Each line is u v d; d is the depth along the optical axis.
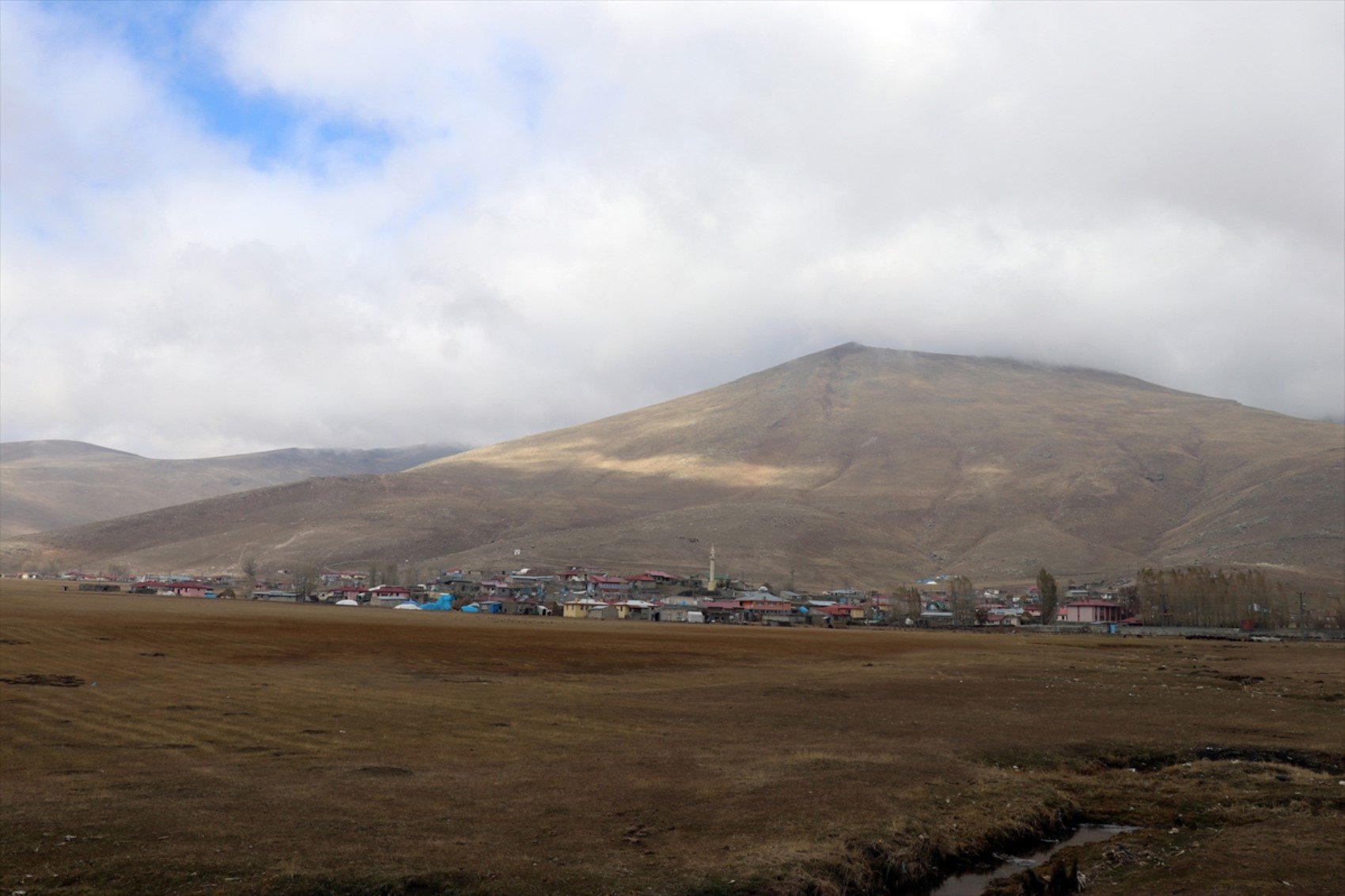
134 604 160.75
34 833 23.47
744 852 24.12
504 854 23.20
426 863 22.23
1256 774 35.78
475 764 33.41
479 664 73.94
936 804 30.05
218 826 24.50
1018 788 32.72
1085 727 45.69
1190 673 79.44
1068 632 193.88
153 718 41.38
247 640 88.88
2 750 33.53
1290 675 77.94
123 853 22.12
